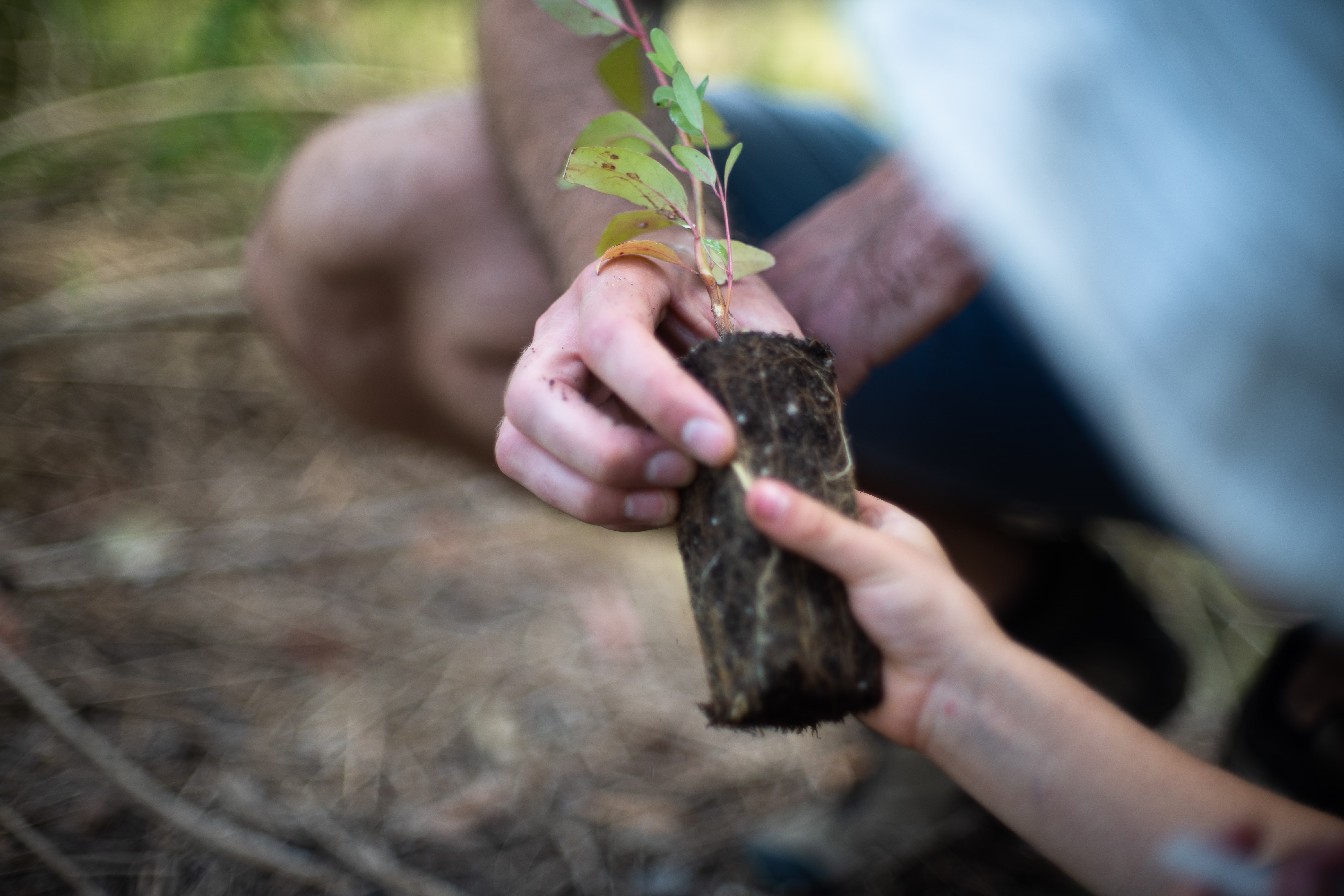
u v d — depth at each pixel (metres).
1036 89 0.40
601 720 0.91
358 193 0.76
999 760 0.49
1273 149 0.38
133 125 1.66
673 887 0.74
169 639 0.89
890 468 0.77
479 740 0.85
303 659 0.91
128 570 0.96
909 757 0.78
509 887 0.72
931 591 0.48
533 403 0.50
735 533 0.49
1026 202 0.40
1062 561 0.81
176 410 1.22
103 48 1.77
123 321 1.30
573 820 0.79
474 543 1.13
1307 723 0.68
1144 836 0.49
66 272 1.37
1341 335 0.38
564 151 0.65
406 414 0.90
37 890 0.66
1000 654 0.49
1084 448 0.71
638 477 0.50
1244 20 0.39
